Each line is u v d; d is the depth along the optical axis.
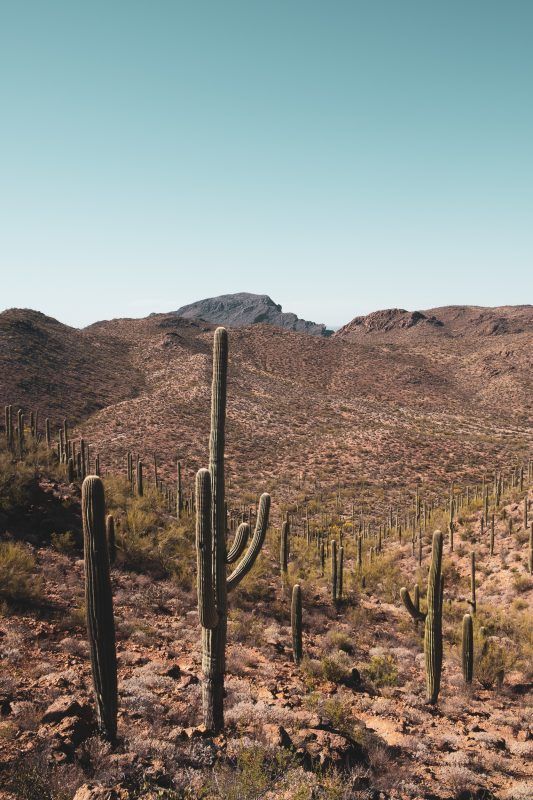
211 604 7.11
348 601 22.14
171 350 126.75
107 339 133.00
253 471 69.94
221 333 7.30
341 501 59.88
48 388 89.25
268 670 12.46
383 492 63.78
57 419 80.19
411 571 32.59
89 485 6.06
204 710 7.61
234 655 13.07
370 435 85.75
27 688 8.16
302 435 85.75
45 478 23.67
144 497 27.52
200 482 6.95
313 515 53.56
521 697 13.98
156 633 13.71
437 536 11.79
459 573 31.05
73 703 6.98
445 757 8.73
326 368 132.12
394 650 17.09
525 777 8.43
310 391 113.62
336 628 18.73
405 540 39.84
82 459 25.80
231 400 97.06
